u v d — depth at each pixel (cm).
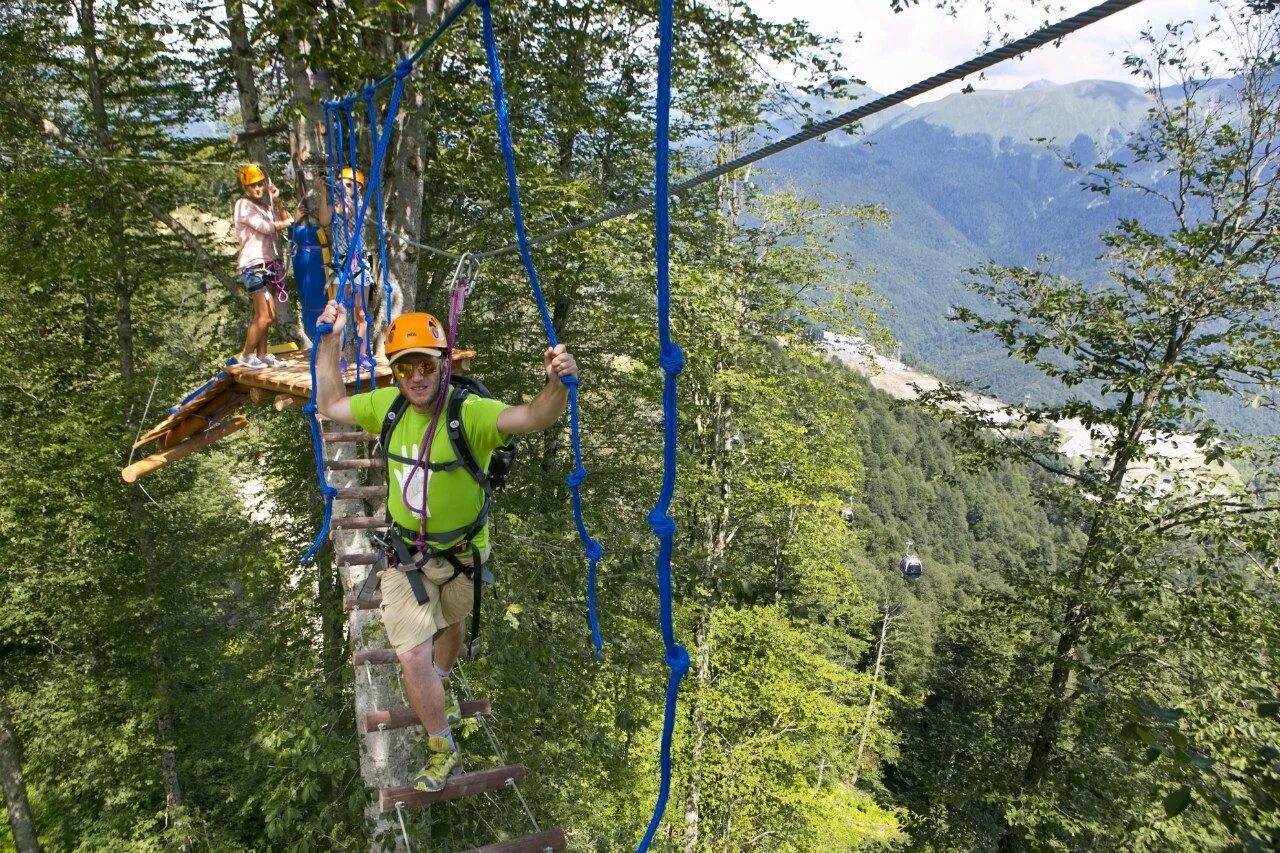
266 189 812
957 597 6894
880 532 7419
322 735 879
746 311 1778
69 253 1239
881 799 2605
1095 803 1124
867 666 4956
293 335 995
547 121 1341
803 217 1780
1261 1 989
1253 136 1046
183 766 1527
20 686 1523
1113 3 178
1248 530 1006
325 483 593
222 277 1120
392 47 979
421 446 337
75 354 1564
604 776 1285
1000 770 1208
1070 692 1180
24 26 1202
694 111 1485
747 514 1858
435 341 325
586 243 1269
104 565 1408
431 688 367
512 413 322
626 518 1462
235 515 2000
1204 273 1044
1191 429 1109
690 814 1673
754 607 1758
